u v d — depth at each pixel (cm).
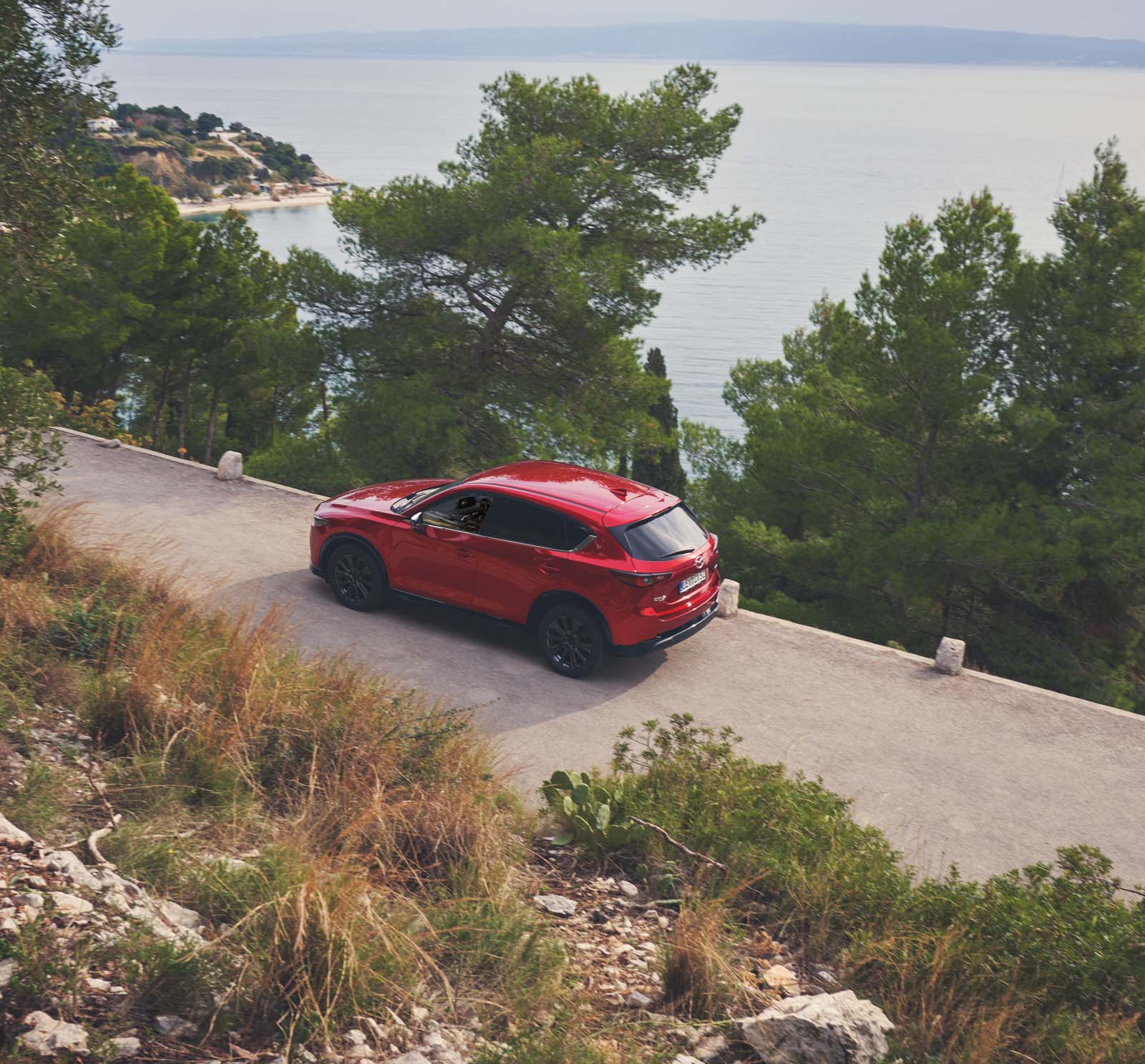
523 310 2153
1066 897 566
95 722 643
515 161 2039
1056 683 1844
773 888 605
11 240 853
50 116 827
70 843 502
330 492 2102
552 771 765
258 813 579
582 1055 409
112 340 3142
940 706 930
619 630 894
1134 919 546
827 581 2055
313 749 642
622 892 597
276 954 414
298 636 959
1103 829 748
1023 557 1692
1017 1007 488
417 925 481
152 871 486
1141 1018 500
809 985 518
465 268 2114
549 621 926
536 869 613
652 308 2109
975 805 768
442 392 2119
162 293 3369
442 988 452
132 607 824
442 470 2067
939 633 2017
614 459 2308
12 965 374
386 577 1010
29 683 665
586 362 2177
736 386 2645
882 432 1923
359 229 2083
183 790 581
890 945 521
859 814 745
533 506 931
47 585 852
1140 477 1806
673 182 2247
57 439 901
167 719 630
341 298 2088
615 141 2181
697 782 686
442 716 739
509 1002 447
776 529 2125
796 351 2584
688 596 933
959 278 1816
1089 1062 458
